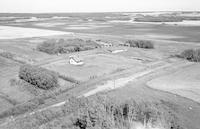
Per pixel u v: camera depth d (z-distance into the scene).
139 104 22.73
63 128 20.48
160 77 40.09
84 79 38.31
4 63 48.34
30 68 36.94
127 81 37.41
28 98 30.34
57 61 51.31
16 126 21.72
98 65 47.69
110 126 18.89
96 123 19.09
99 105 21.20
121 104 22.52
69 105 25.38
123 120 20.16
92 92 32.12
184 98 30.77
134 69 44.53
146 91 33.09
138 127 19.61
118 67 46.22
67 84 35.88
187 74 42.03
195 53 53.16
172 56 57.34
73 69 44.59
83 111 21.33
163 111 23.02
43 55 58.25
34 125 21.77
